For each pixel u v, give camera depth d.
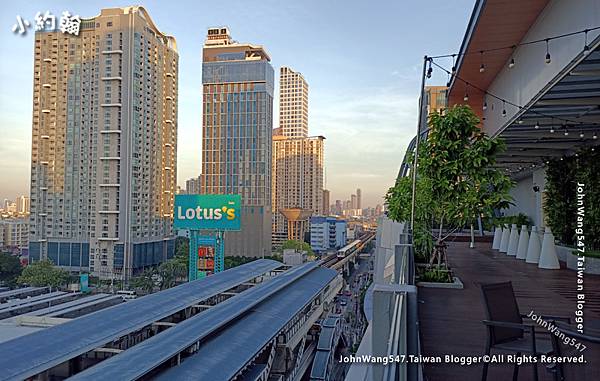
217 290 24.09
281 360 22.48
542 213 15.92
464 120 6.96
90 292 49.00
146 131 60.62
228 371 13.25
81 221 59.00
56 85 58.56
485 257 12.06
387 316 1.68
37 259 59.97
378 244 10.40
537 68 8.23
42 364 11.71
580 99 8.41
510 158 14.73
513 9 7.91
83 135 58.47
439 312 5.49
